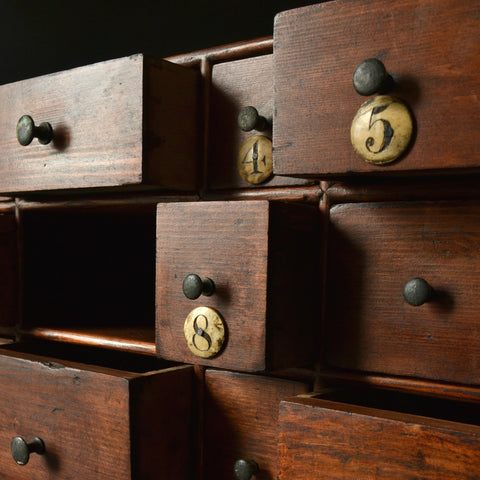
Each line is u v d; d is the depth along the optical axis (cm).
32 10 138
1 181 84
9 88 83
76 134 75
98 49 141
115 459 68
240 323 64
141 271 114
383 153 54
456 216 60
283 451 59
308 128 59
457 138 52
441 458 51
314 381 69
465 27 51
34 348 95
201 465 77
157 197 81
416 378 62
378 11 55
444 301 60
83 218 104
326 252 68
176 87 74
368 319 65
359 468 55
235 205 64
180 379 75
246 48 73
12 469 79
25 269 96
